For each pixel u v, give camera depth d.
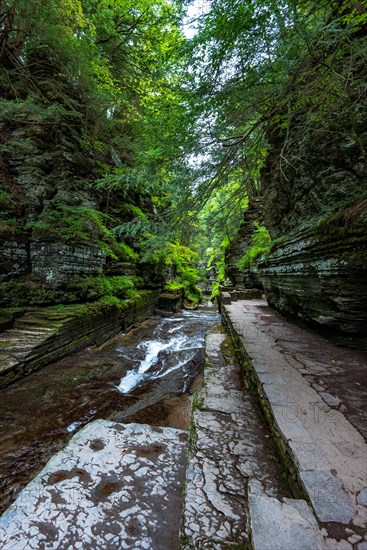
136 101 10.76
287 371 3.39
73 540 1.73
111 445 2.75
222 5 2.73
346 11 2.79
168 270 19.88
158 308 17.27
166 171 4.53
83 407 4.85
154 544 1.73
